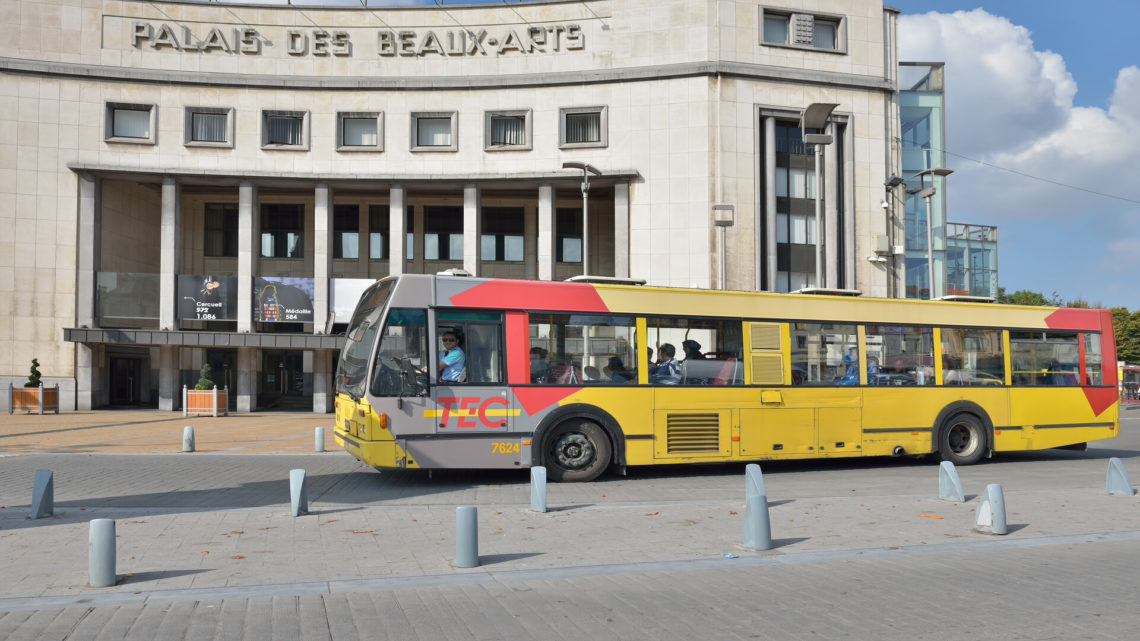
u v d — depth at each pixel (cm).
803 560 801
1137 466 1689
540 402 1345
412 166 3469
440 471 1510
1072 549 859
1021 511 1081
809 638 562
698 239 3328
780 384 1492
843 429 1530
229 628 572
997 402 1659
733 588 695
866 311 1576
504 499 1187
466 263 3456
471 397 1313
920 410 1595
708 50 3375
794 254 3494
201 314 3425
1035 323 1716
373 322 1332
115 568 700
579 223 3909
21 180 3350
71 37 3394
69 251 3372
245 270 3447
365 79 3462
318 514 1030
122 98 3412
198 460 1678
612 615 613
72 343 3359
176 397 3431
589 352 1385
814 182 3531
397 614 610
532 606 636
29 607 620
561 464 1366
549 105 3438
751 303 1494
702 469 1573
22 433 2348
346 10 3488
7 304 3316
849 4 3553
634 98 3400
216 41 3447
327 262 3475
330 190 3494
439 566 764
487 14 3472
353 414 1316
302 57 3481
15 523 957
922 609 633
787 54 3459
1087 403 1736
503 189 3594
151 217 3881
